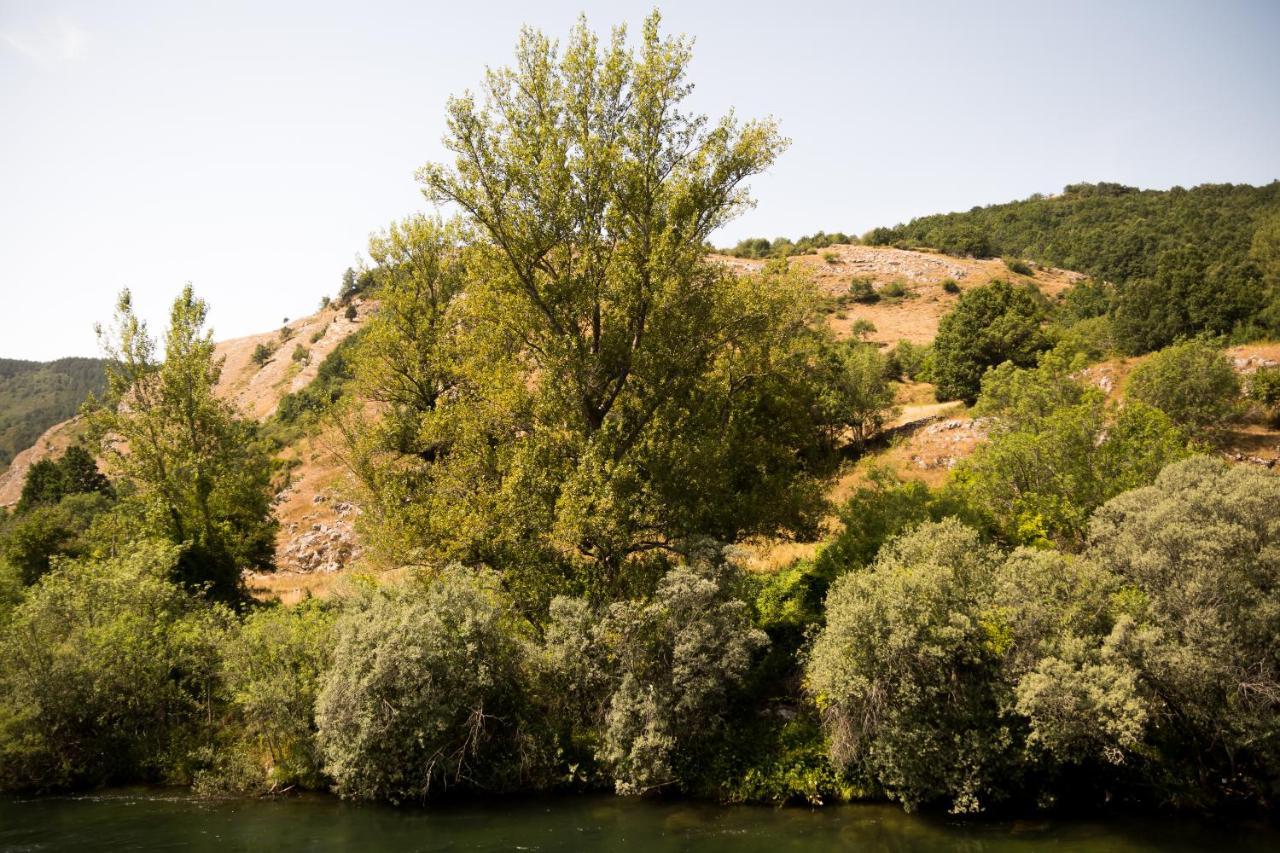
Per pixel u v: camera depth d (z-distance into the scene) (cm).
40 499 6450
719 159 2402
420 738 1827
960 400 6272
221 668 2173
